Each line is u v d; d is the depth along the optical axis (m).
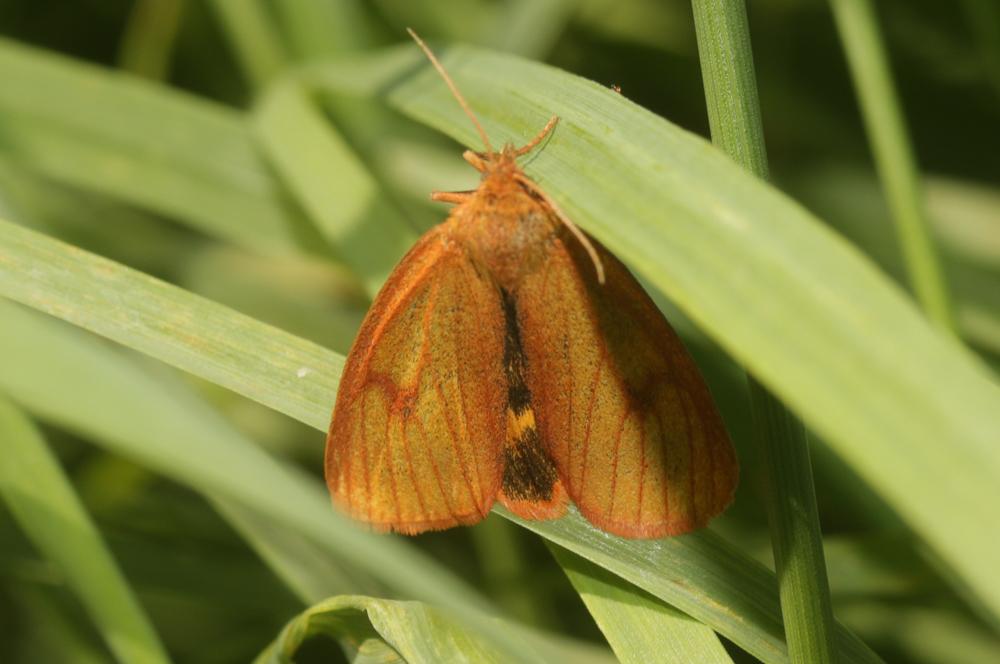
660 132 0.20
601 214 0.20
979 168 0.28
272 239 0.26
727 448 0.21
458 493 0.22
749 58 0.21
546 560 0.27
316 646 0.24
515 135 0.22
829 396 0.19
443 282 0.22
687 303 0.19
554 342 0.22
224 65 0.30
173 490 0.26
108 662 0.25
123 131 0.26
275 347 0.22
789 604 0.21
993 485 0.18
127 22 0.30
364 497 0.22
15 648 0.26
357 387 0.22
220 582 0.25
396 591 0.23
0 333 0.22
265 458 0.22
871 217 0.28
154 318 0.22
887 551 0.24
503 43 0.28
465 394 0.22
